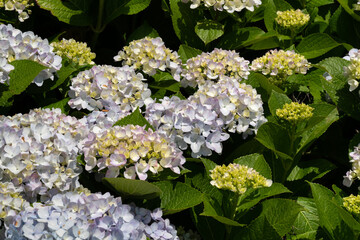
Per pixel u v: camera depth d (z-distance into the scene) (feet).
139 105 4.73
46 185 4.18
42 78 4.74
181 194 4.31
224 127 4.68
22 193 4.20
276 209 4.31
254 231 4.22
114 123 4.53
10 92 4.67
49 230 3.86
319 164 4.81
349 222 4.29
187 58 5.17
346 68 4.82
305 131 4.71
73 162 4.26
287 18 5.21
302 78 5.12
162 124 4.50
